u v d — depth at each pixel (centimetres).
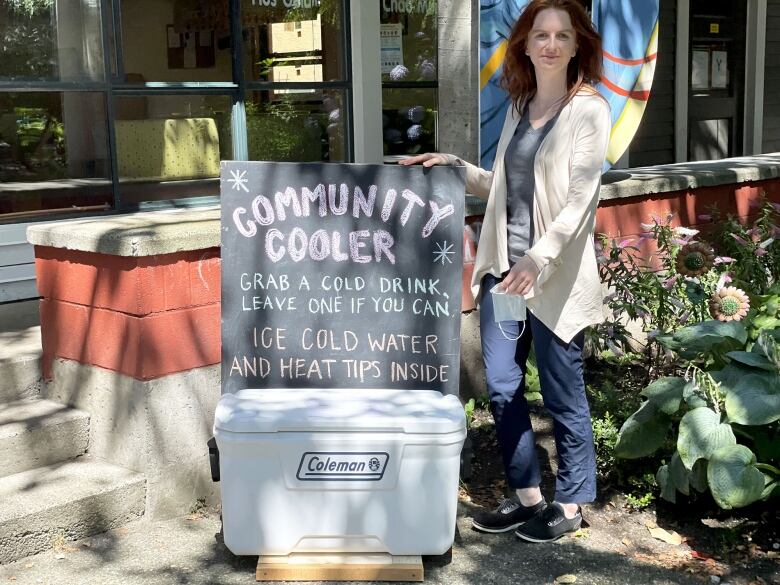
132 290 380
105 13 578
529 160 361
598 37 357
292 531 344
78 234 392
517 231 368
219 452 346
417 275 367
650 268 560
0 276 563
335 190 363
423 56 751
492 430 488
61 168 577
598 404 484
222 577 348
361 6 687
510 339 374
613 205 582
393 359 368
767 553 372
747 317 443
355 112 701
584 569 359
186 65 618
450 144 580
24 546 360
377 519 344
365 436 337
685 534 389
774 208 646
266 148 664
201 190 636
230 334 364
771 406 368
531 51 357
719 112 1010
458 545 378
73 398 423
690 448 371
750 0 1006
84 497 374
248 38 645
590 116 349
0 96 553
